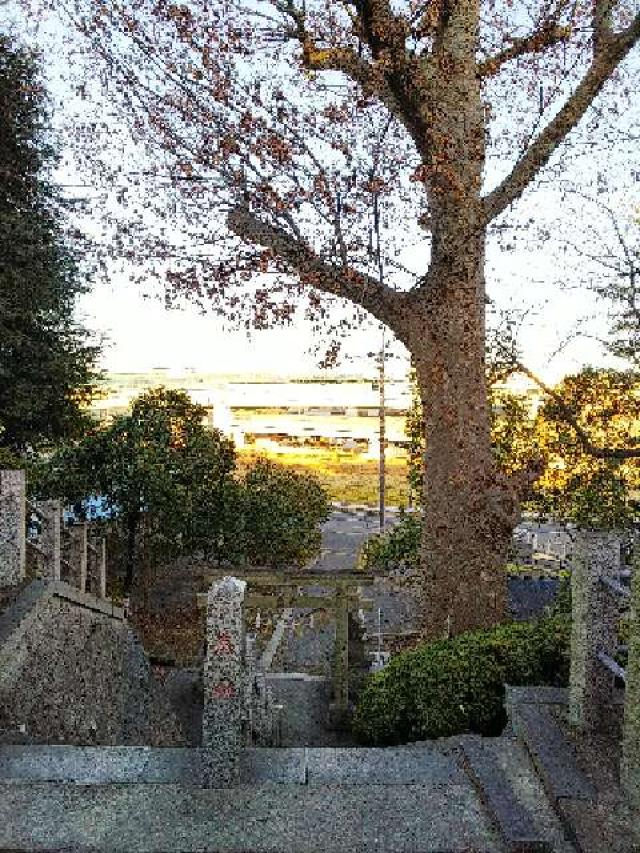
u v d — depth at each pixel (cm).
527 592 1332
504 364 874
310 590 1489
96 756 448
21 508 670
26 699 567
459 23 812
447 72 805
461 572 861
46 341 1780
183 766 436
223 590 418
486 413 878
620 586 411
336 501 3197
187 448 1762
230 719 414
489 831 374
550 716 460
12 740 484
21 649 577
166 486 1622
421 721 549
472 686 536
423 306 870
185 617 1652
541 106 850
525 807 384
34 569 753
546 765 405
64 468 1641
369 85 830
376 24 747
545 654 549
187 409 1872
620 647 457
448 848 360
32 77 1677
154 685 896
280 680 1130
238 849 359
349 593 1038
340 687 964
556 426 902
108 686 759
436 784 418
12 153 1711
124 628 848
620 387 871
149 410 1781
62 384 1777
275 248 864
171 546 1697
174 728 917
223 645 414
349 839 368
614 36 785
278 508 1778
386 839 368
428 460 887
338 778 423
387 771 432
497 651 560
